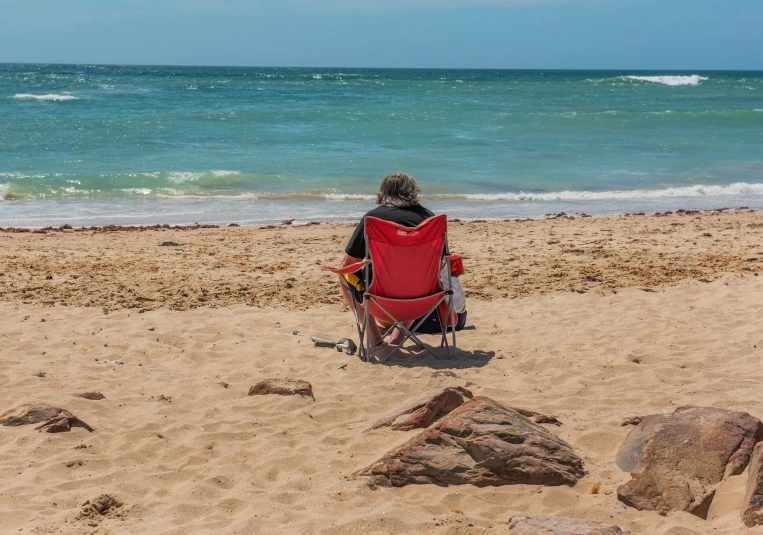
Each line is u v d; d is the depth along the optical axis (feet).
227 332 22.34
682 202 57.57
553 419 14.85
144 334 21.91
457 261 20.49
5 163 67.82
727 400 16.26
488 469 12.42
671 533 10.66
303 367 19.25
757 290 26.76
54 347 20.74
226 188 60.18
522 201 57.31
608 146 85.35
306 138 88.53
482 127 100.68
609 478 12.46
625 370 18.72
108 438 14.71
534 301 26.18
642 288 27.84
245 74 387.75
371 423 15.39
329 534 10.90
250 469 13.32
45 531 10.98
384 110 122.31
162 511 11.73
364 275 19.99
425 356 20.06
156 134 90.12
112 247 37.60
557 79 336.70
